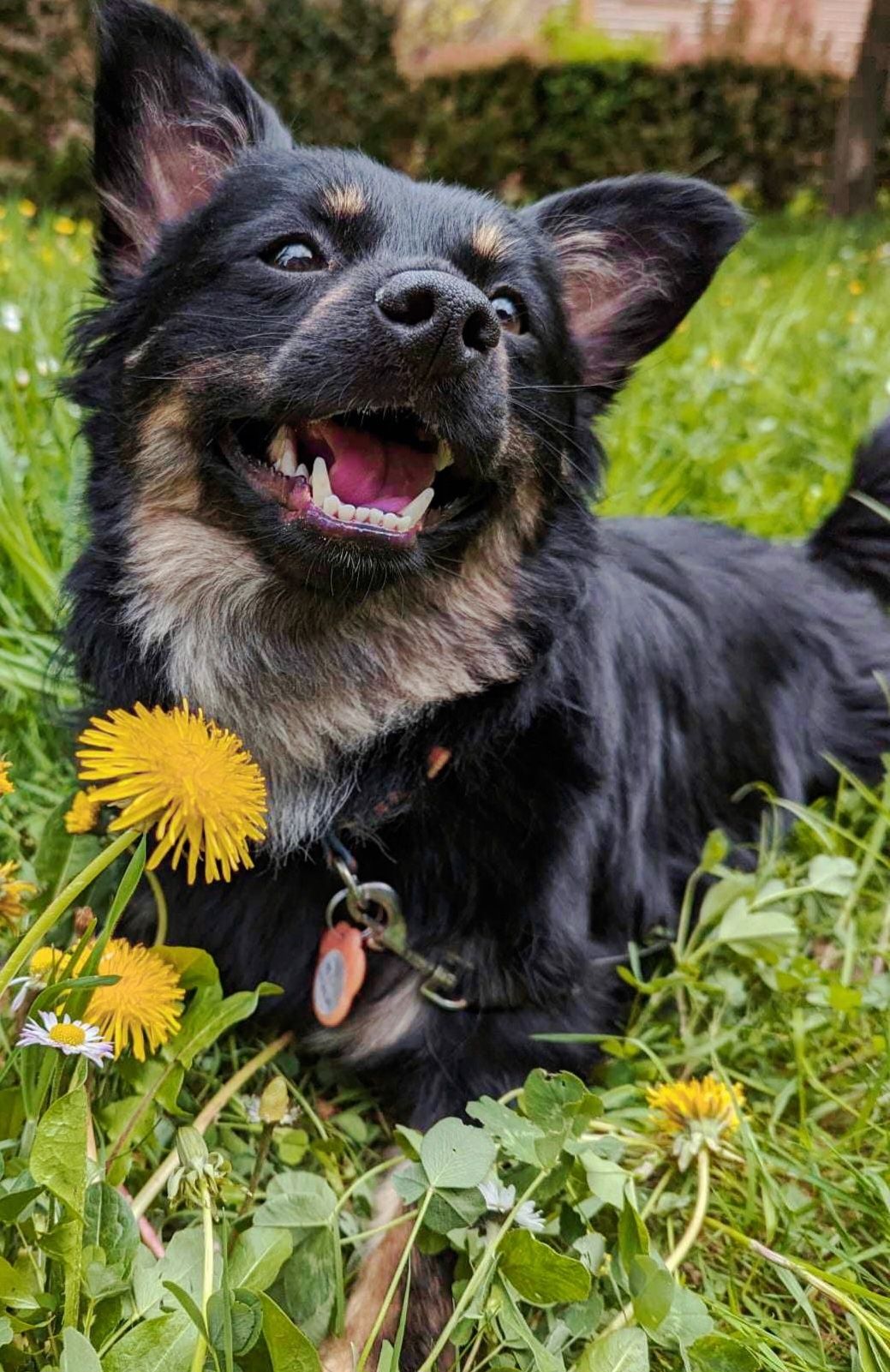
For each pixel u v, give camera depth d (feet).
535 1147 1.52
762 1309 1.70
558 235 2.16
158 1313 1.45
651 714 2.20
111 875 1.89
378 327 1.70
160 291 1.91
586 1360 1.45
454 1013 1.87
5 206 6.08
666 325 2.16
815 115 10.89
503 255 1.94
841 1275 1.72
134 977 1.60
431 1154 1.51
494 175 10.00
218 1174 1.48
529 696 1.95
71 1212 1.38
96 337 1.98
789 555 2.69
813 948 2.23
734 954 2.08
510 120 9.88
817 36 14.99
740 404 3.77
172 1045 1.63
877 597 2.73
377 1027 1.90
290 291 1.82
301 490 1.80
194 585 1.92
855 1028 1.99
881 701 2.62
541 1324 1.60
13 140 7.70
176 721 1.47
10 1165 1.47
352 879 1.85
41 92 7.63
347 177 1.89
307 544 1.78
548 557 2.03
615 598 2.20
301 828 1.89
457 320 1.68
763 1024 2.01
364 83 9.20
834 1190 1.74
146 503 1.92
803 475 3.45
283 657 1.94
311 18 8.84
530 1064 1.86
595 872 2.02
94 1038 1.45
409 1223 1.67
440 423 1.75
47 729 2.28
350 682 1.93
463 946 1.86
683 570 2.42
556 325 2.04
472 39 11.01
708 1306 1.63
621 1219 1.54
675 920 2.23
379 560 1.78
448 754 1.90
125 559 1.93
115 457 1.94
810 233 8.93
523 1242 1.48
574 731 1.97
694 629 2.34
